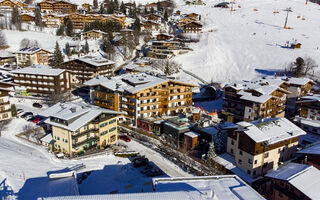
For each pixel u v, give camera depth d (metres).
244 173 47.34
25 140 57.91
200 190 30.03
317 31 157.12
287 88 82.25
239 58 122.56
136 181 46.81
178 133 60.28
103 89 73.88
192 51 128.38
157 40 133.12
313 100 69.00
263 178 46.66
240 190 30.33
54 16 163.88
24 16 164.00
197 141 58.41
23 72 88.25
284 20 181.62
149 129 66.94
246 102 70.06
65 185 40.06
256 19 185.62
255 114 68.56
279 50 126.19
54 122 54.19
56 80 86.50
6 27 150.00
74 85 100.25
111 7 186.62
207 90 92.50
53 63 107.25
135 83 71.81
